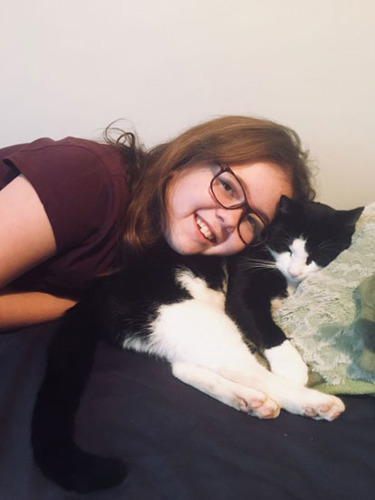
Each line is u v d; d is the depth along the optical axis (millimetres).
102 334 1010
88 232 996
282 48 1234
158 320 1006
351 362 915
